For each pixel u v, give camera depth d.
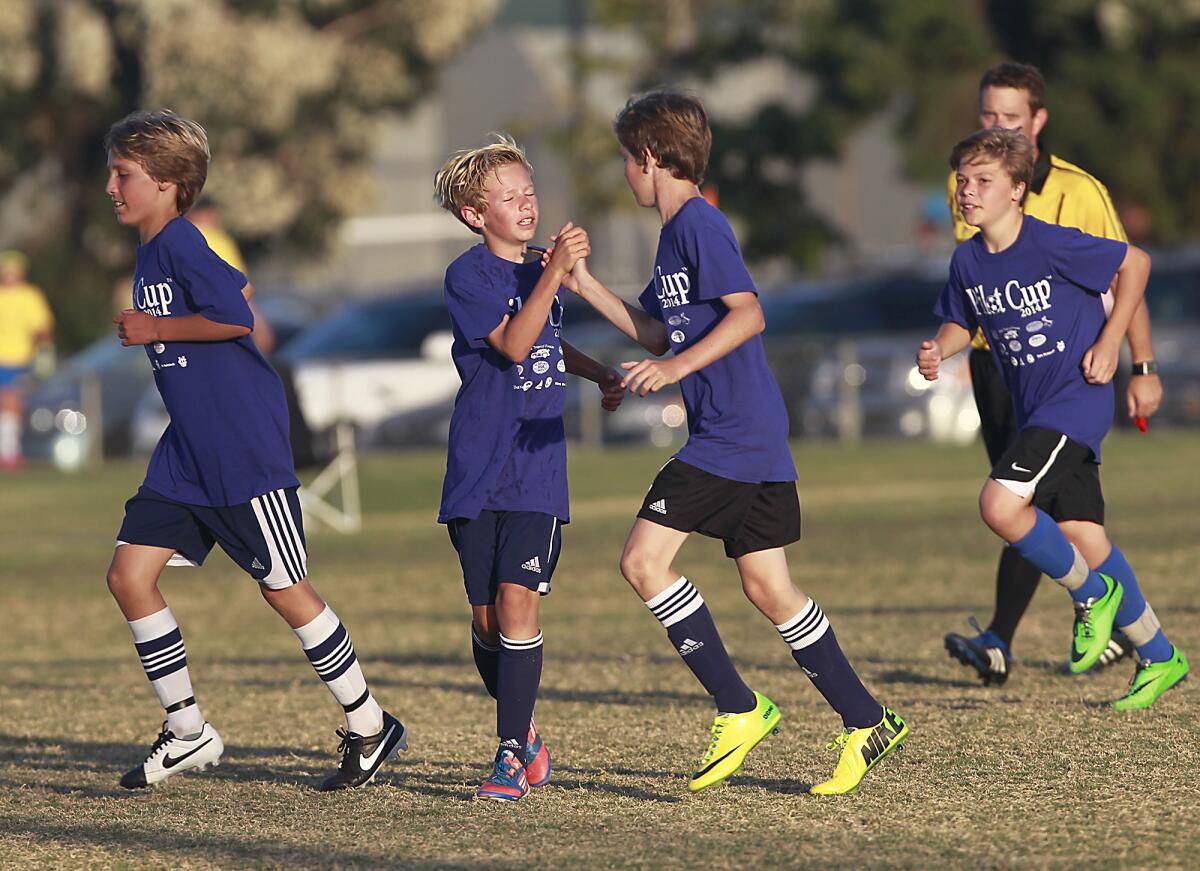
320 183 128.75
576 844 15.76
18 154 122.38
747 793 17.66
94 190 123.00
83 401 77.75
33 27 119.38
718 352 16.98
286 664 29.14
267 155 123.81
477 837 16.17
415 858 15.45
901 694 22.92
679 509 17.41
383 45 127.38
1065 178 23.17
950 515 48.09
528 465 17.95
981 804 16.64
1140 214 108.44
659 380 16.81
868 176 147.88
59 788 19.28
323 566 43.47
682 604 17.42
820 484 58.62
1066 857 14.65
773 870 14.64
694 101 17.94
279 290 101.88
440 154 163.88
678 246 17.55
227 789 18.95
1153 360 22.31
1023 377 21.25
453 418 18.23
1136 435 71.38
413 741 21.50
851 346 76.31
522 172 18.06
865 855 15.02
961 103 106.38
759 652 27.39
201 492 18.70
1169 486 51.50
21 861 15.89
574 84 122.81
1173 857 14.52
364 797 18.25
